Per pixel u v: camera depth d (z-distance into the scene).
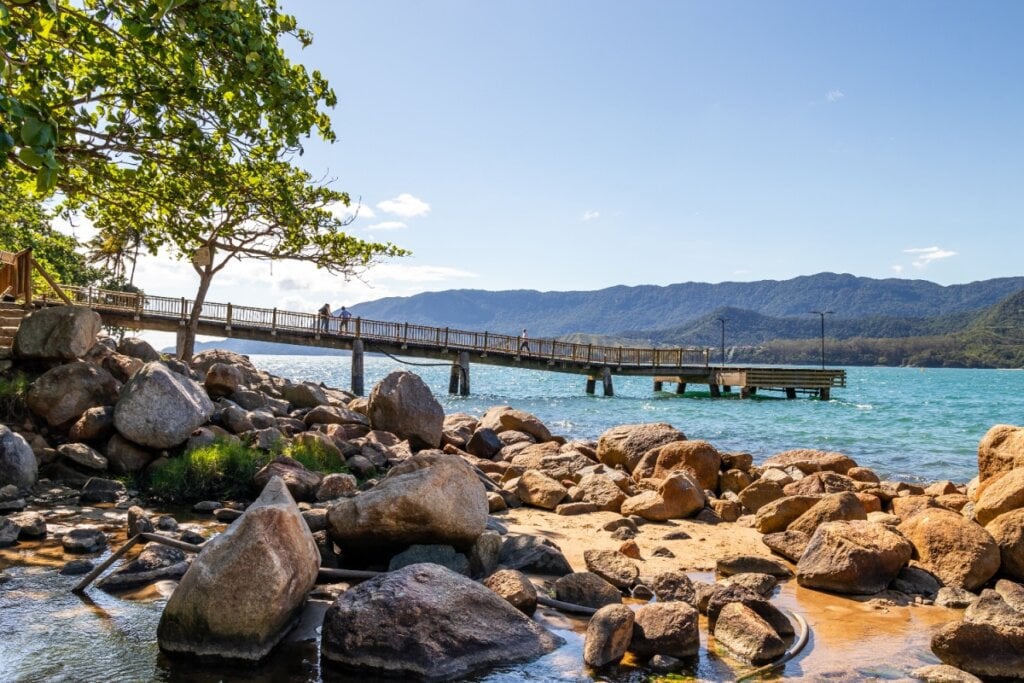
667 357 44.88
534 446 15.30
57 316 12.57
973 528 7.24
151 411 10.64
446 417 19.84
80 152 10.51
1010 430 9.49
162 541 7.21
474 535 6.93
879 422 29.67
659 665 5.07
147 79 10.55
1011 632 5.23
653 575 7.27
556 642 5.45
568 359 41.25
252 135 11.17
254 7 9.73
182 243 22.66
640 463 13.09
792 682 4.85
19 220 25.31
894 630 5.91
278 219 19.81
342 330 33.88
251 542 5.12
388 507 6.62
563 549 8.31
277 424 13.53
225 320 31.53
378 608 5.05
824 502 8.63
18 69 8.86
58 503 9.21
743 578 6.88
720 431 25.48
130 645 5.08
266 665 4.91
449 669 4.86
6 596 5.89
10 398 11.38
